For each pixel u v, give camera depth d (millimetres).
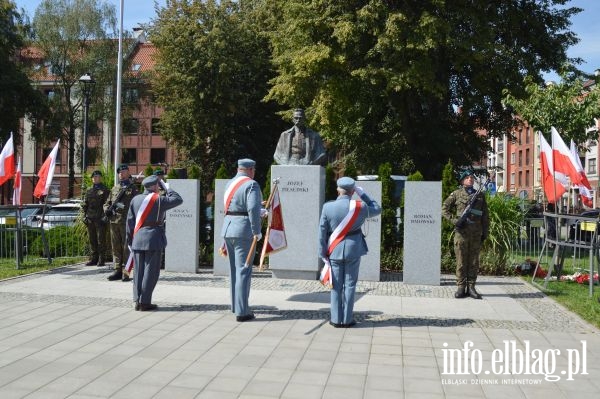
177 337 6934
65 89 45094
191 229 12734
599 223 10836
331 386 5266
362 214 7555
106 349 6395
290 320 7891
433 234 11367
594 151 51594
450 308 8914
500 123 28812
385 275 12781
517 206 13703
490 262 13164
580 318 8234
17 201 13133
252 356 6172
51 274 12117
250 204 7773
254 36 35531
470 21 23156
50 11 43844
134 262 8523
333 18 23469
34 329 7258
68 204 24219
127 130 47844
